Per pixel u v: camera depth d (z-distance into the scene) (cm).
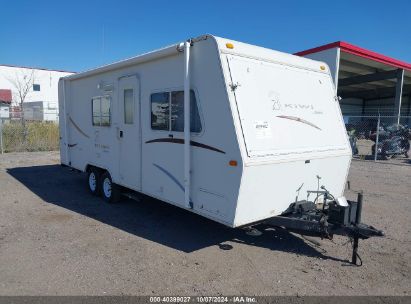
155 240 500
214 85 414
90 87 700
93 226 556
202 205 447
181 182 479
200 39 429
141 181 570
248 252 462
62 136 839
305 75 503
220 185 418
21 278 386
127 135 594
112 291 362
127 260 433
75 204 684
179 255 450
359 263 433
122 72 593
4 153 1402
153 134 527
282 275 401
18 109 2598
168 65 486
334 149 507
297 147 456
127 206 672
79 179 927
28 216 604
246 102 413
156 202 703
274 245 486
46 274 395
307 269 416
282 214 458
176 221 584
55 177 953
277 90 453
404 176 1006
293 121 463
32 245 477
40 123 1677
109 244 483
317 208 479
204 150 434
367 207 679
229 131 399
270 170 420
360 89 3052
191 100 450
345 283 385
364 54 1598
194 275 398
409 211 653
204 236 516
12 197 733
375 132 1433
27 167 1110
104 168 678
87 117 723
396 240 511
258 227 534
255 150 403
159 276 394
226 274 401
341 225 423
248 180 398
